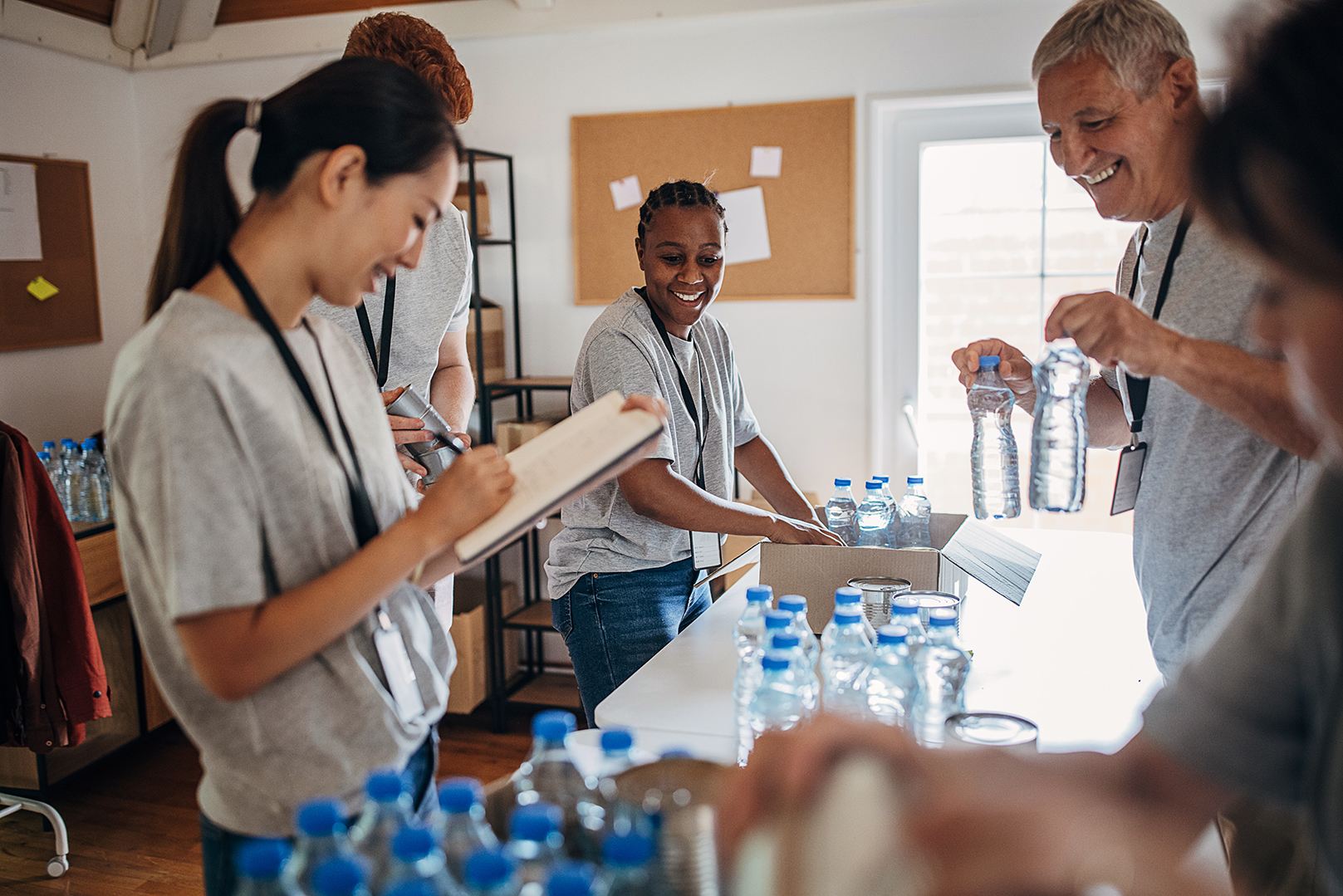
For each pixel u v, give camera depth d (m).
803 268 3.63
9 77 3.55
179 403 0.95
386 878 0.80
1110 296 1.27
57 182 3.74
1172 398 1.46
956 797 0.53
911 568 1.76
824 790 0.57
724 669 1.64
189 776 3.44
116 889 2.76
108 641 3.38
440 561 1.26
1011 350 1.72
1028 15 3.34
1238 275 1.36
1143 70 1.40
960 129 3.52
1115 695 1.48
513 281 3.87
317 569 1.08
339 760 1.07
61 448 3.78
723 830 0.71
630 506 2.05
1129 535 2.58
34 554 2.62
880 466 3.71
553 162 3.79
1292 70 0.50
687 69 3.63
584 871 0.69
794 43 3.53
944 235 3.59
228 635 0.98
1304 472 1.37
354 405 1.18
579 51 3.70
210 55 3.86
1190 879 0.49
